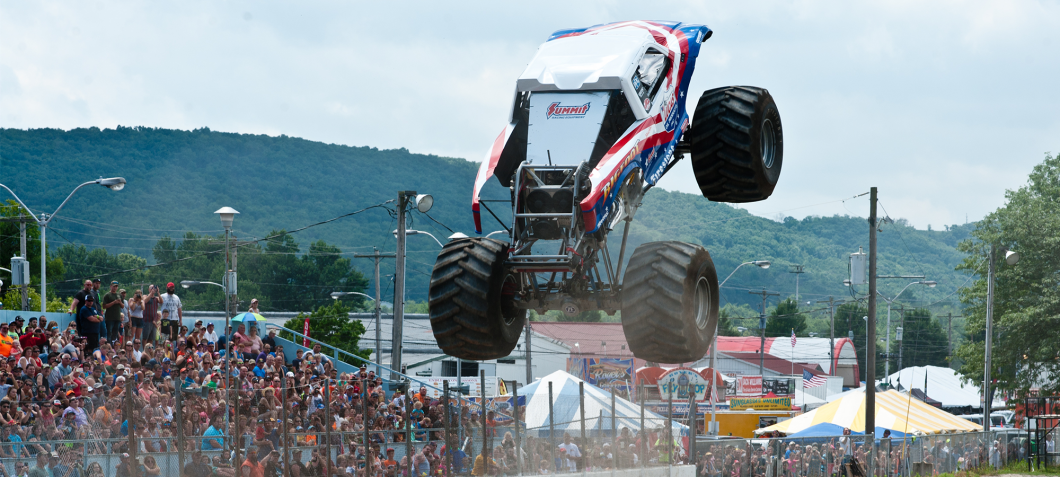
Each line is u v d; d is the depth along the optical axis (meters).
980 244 65.00
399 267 32.00
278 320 91.06
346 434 18.59
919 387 83.31
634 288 7.78
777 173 10.26
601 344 63.12
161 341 29.67
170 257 145.62
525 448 17.12
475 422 19.09
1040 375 63.41
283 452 15.77
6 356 23.02
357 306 133.75
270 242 137.62
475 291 7.97
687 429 24.94
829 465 32.53
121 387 19.02
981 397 75.06
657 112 9.03
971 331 64.69
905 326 142.75
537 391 28.19
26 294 44.62
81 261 144.62
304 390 23.84
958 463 41.62
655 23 9.97
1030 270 61.47
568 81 8.63
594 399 22.88
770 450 29.31
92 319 26.58
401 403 26.09
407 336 88.94
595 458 17.50
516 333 8.80
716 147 9.77
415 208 32.41
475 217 8.38
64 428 17.22
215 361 27.39
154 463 15.21
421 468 18.70
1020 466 47.09
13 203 78.06
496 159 8.55
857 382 109.31
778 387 69.19
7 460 15.54
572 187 8.19
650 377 52.16
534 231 8.46
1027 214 62.66
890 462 36.41
